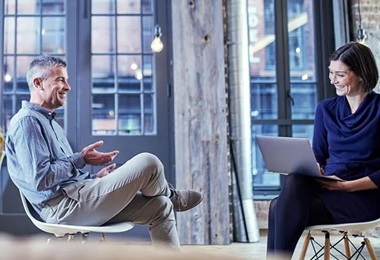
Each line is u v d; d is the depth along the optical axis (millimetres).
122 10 4547
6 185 4148
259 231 4488
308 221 1931
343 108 2168
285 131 4848
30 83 2324
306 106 4895
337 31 4730
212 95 4039
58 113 4402
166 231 2203
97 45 4500
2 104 4402
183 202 2371
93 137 4391
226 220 3949
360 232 2086
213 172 3975
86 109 4414
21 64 4461
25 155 2051
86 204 2066
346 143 2088
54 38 4492
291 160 1955
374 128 2023
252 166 4559
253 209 4188
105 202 2057
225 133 4020
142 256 354
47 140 2143
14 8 4484
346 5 4688
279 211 1881
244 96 4234
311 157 1847
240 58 4250
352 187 1939
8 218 4125
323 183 1970
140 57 4523
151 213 2184
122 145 4398
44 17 4496
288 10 4973
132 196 2082
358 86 2100
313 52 4926
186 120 4012
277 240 1857
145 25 4559
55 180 2049
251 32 4934
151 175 2094
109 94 4469
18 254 357
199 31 4078
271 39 4934
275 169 2123
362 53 2098
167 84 4469
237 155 4184
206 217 3930
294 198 1890
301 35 4945
